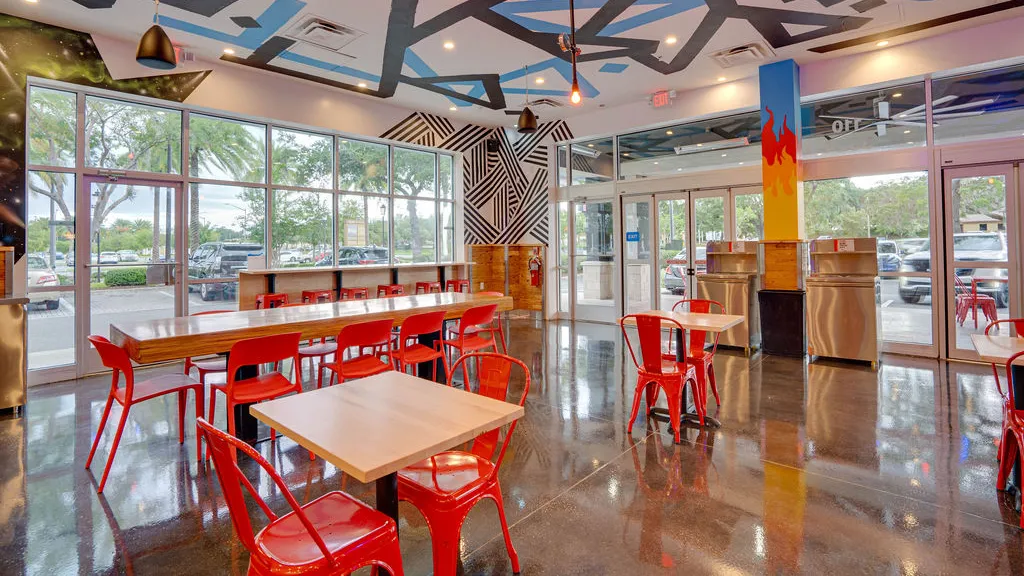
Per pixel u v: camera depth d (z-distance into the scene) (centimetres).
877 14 504
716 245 679
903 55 580
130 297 587
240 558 224
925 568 210
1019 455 264
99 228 564
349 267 740
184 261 625
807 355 612
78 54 526
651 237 830
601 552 226
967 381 488
